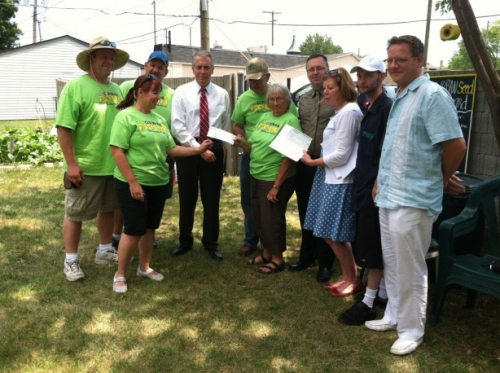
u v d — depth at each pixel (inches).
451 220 123.0
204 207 175.0
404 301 114.2
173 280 156.9
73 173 145.5
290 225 219.6
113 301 141.0
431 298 142.9
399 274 112.0
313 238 164.2
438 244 133.3
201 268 167.2
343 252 144.6
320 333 124.4
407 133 104.3
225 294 147.2
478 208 125.6
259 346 118.3
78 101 144.6
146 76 140.4
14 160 358.3
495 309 136.3
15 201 250.7
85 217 153.8
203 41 487.5
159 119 146.4
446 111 100.0
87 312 133.4
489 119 193.0
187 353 115.1
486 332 123.8
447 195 142.1
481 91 194.5
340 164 135.4
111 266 167.2
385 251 120.0
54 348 115.5
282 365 110.5
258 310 136.9
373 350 116.2
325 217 139.0
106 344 117.6
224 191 282.0
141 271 157.9
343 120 133.7
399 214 107.0
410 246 108.4
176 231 208.4
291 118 154.6
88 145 149.0
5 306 136.3
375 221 123.3
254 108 166.7
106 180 156.4
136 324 127.9
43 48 1098.1
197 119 168.6
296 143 147.2
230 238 199.8
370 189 123.6
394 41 104.2
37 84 1106.7
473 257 123.6
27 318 129.4
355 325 128.0
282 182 156.2
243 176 176.4
